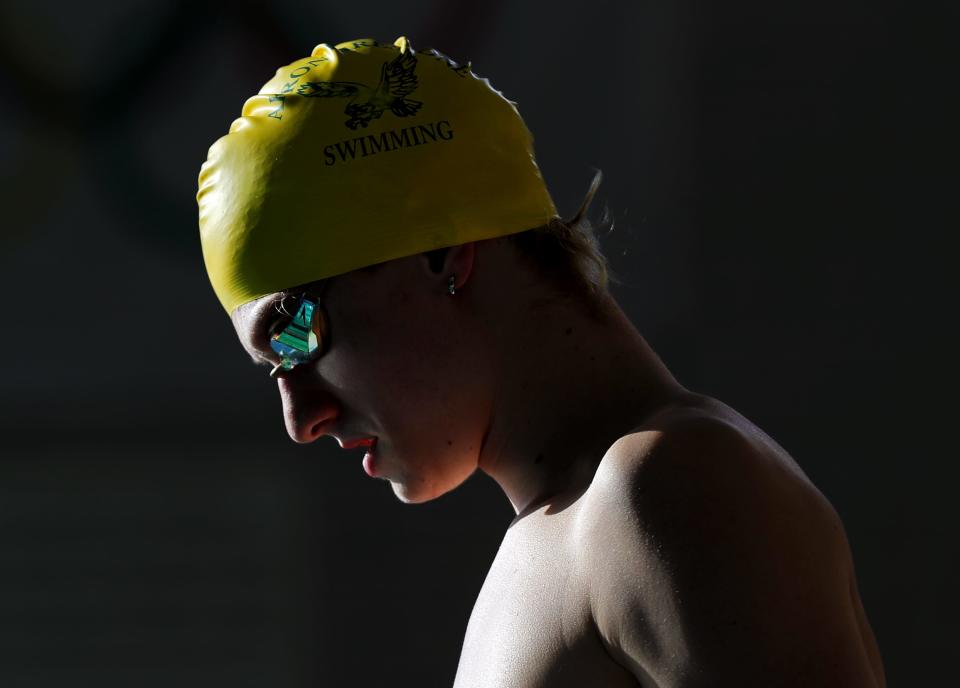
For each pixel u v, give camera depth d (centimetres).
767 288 1805
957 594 1759
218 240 445
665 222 1800
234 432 1927
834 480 1795
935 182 1781
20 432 1908
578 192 1772
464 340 425
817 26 1797
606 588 351
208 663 1958
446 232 420
